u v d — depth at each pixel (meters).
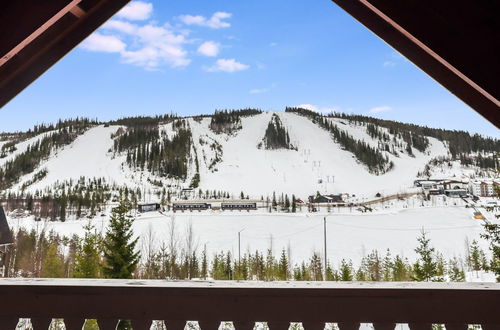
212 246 49.50
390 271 31.83
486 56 1.14
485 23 1.15
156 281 1.33
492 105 1.25
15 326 1.25
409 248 48.19
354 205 109.31
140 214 77.06
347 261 42.03
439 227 61.47
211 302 1.24
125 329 2.64
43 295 1.26
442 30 1.17
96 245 14.85
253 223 66.44
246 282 1.32
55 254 20.19
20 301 1.26
